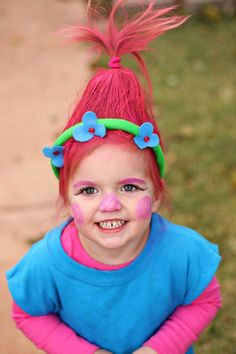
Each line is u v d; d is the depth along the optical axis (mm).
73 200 1735
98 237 1732
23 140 5180
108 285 1852
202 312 1988
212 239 3834
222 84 6141
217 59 6766
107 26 1785
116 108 1702
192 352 2279
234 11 8055
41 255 1902
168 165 4656
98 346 1974
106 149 1648
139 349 1904
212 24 7730
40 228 4047
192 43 7156
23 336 3176
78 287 1873
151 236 1888
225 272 3549
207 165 4668
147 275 1866
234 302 3326
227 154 4805
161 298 1900
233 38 7309
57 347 1954
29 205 4316
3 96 6016
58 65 6625
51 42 7211
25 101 5883
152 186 1750
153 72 6375
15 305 1991
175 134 5090
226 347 3057
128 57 6598
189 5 7906
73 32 1822
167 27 1780
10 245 3885
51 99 5895
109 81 1723
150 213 1745
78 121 1738
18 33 7562
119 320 1901
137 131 1671
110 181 1663
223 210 4148
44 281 1896
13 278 1937
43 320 1988
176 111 5520
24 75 6457
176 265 1894
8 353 3070
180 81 6184
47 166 4789
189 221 4016
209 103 5691
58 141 1728
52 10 8297
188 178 4512
